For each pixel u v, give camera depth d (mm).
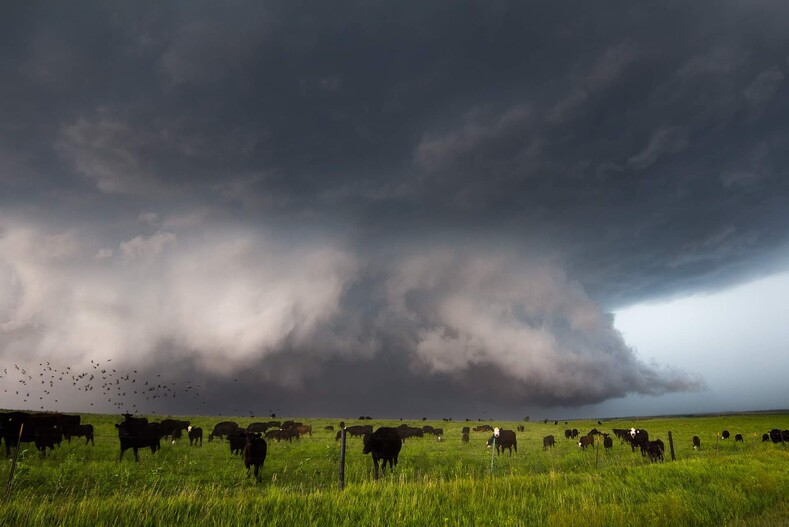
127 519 7152
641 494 10977
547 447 35000
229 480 14680
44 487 12195
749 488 11945
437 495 9672
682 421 106375
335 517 7785
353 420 90938
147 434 20828
